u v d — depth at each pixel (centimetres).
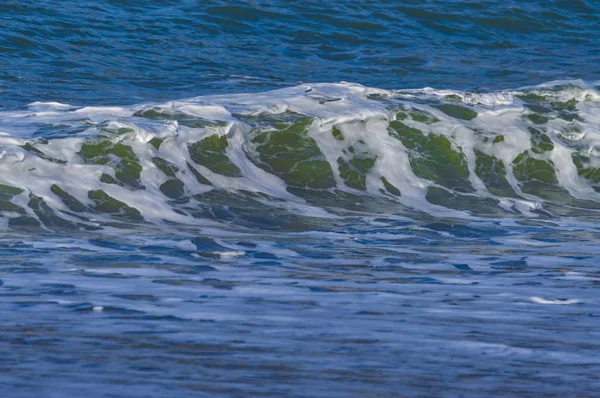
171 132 3747
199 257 2581
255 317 1675
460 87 6191
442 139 4262
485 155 4275
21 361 1224
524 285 2206
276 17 7925
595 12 9031
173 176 3575
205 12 7775
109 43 6919
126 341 1407
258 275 2294
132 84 5866
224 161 3791
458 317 1727
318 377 1186
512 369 1272
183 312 1717
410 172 4059
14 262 2386
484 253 2764
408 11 8444
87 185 3331
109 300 1850
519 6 8881
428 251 2794
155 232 3000
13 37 6644
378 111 4272
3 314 1647
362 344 1432
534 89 4812
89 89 5619
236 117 4081
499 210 3753
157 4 7831
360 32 7956
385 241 2981
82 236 2867
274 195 3675
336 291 2059
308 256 2656
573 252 2803
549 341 1490
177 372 1186
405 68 6912
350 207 3634
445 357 1345
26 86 5559
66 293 1939
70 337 1427
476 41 8194
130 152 3575
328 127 4128
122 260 2475
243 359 1290
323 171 3919
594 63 7506
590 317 1761
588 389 1159
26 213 3062
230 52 7081
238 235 3019
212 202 3478
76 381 1107
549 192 4153
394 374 1220
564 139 4453
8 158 3300
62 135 3559
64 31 6956
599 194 4209
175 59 6712
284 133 4038
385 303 1894
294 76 6425
